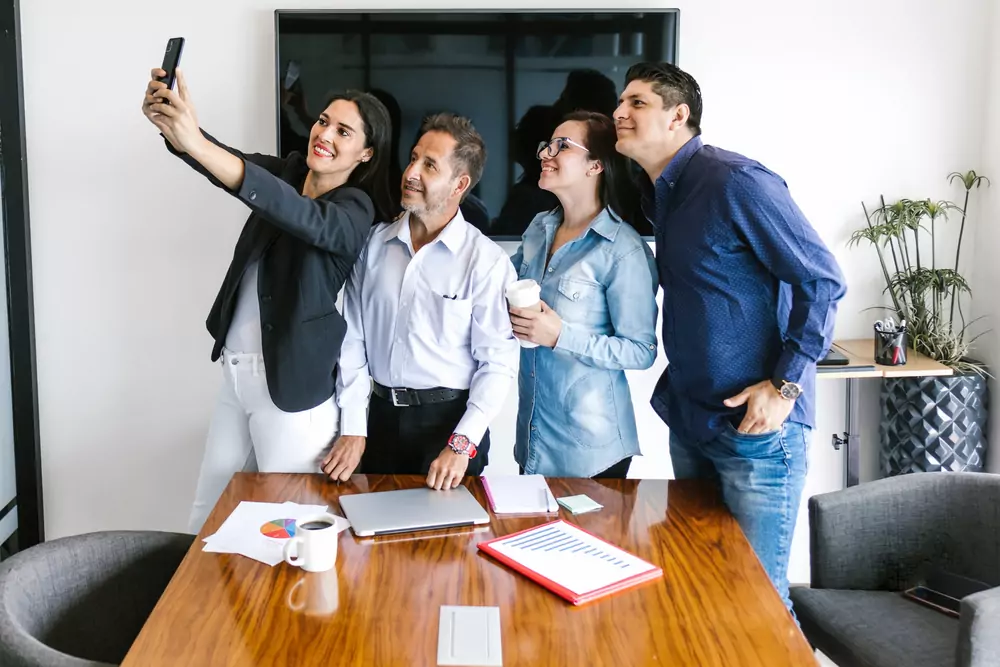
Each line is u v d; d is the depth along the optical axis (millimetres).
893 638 1924
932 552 2186
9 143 2896
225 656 1350
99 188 2979
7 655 1423
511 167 2922
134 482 3146
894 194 3047
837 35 2967
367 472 2316
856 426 2996
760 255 1919
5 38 2840
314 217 1935
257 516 1854
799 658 1358
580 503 1947
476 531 1808
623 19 2855
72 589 1760
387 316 2197
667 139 2090
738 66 2973
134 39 2904
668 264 2070
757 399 1929
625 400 2324
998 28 2938
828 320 1885
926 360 2896
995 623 1618
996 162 2965
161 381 3092
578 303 2223
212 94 2939
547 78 2879
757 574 1633
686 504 1967
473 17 2854
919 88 2998
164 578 1886
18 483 3070
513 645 1385
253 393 2174
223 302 2207
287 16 2838
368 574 1617
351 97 2168
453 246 2166
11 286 2967
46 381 3076
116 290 3039
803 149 3018
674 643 1396
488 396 2121
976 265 3098
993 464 3047
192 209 3000
